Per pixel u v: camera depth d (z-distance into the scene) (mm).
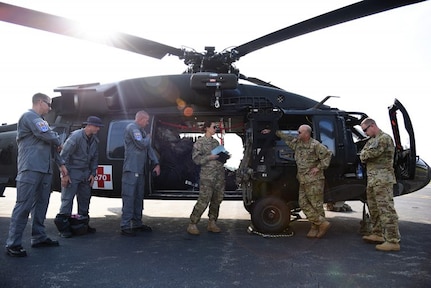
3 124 7406
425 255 4074
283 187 5383
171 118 6266
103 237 4984
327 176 5430
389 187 4422
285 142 5215
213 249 4301
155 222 6328
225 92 5938
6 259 3762
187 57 6461
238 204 9656
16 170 6609
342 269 3506
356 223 6340
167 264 3637
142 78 6125
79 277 3191
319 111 5617
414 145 5180
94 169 5332
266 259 3859
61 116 6508
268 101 5684
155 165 5391
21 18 4773
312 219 4973
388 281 3139
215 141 5312
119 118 6117
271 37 5730
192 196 5656
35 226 4305
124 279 3150
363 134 6117
